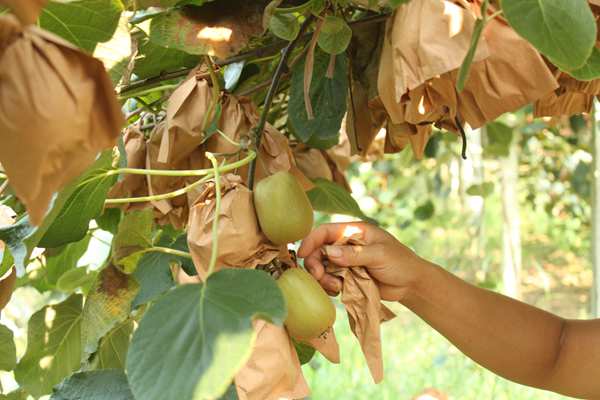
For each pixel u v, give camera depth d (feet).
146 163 3.59
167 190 3.54
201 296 2.42
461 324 4.02
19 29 1.83
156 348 2.35
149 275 3.47
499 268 17.97
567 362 4.25
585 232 21.35
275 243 2.98
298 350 3.68
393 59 2.77
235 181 2.97
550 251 23.15
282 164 3.46
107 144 1.96
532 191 17.84
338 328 15.02
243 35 3.19
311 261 3.32
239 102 3.53
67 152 1.90
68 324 4.25
